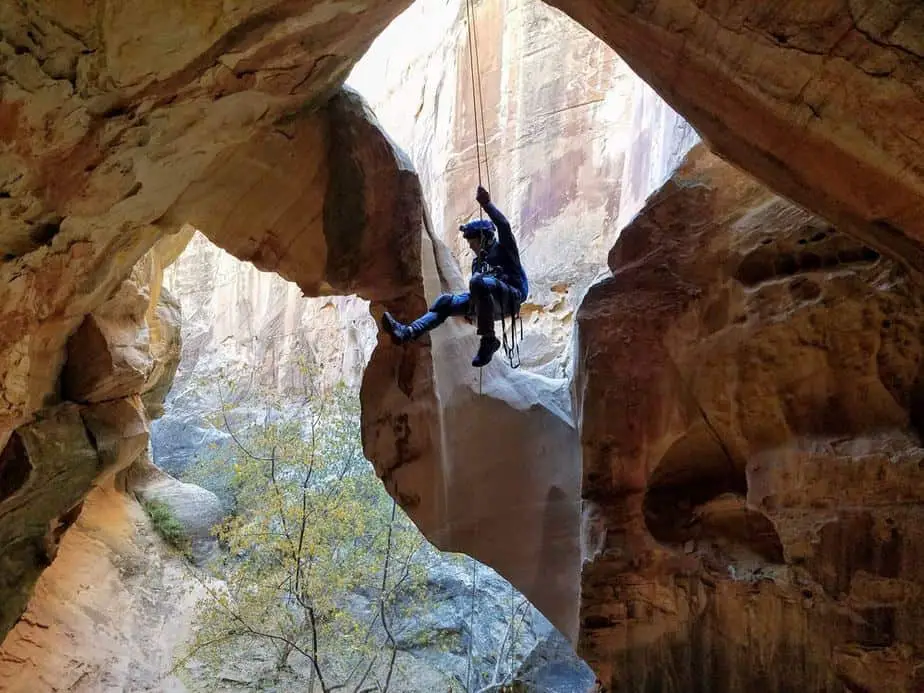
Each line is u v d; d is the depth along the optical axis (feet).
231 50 15.62
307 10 15.52
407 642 33.01
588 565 18.06
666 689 17.30
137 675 29.94
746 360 17.16
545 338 31.76
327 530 28.45
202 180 22.12
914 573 14.60
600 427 18.51
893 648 14.65
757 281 17.62
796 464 16.17
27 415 24.17
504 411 22.24
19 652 27.37
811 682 15.64
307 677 29.81
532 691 28.99
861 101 10.59
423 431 22.25
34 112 13.83
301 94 20.12
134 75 14.46
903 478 14.85
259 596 28.02
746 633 16.56
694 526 18.06
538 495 21.42
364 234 22.76
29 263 18.42
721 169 18.79
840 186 12.89
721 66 11.84
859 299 15.99
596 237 32.53
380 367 23.18
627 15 12.45
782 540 16.15
